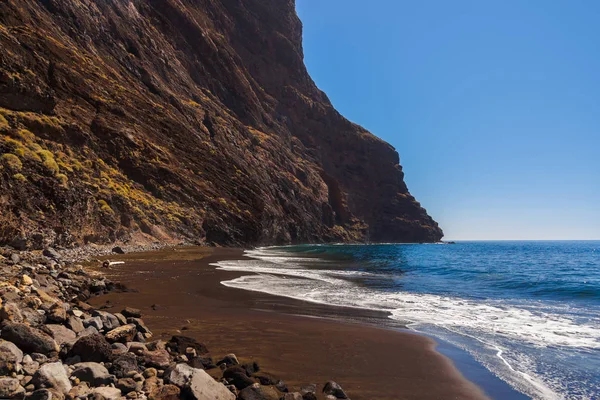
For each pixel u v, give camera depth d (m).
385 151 160.75
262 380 5.62
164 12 93.81
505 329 10.08
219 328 8.91
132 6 79.44
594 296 17.08
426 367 6.93
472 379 6.37
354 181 151.75
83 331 6.45
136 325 7.62
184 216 49.19
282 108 141.00
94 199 30.33
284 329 9.20
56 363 4.63
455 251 81.56
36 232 19.92
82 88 46.50
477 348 8.23
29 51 40.44
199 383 4.74
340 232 120.38
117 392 4.46
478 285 21.08
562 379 6.46
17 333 5.20
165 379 4.94
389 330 9.65
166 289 14.51
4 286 7.55
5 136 26.86
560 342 8.81
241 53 134.50
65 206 24.83
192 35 98.94
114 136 46.81
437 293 17.17
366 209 149.88
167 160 53.41
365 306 13.20
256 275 21.12
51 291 9.68
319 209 112.12
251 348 7.46
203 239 51.22
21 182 22.00
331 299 14.44
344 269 29.47
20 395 3.98
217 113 88.00
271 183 87.50
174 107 67.00
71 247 24.14
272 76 142.75
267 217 74.00
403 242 150.75
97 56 57.16
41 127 35.09
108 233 31.45
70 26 55.75
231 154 73.19
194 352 6.40
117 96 52.31
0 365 4.39
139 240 37.06
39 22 48.19
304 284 18.38
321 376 6.20
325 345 8.00
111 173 42.78
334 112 153.88
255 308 12.01
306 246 85.75
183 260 27.48
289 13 155.25
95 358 5.27
